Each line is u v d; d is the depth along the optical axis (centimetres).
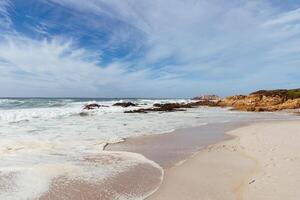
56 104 4516
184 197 610
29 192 638
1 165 843
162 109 3969
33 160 911
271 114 3391
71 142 1242
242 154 991
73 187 676
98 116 2703
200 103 5953
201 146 1185
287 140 1191
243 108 4225
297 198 550
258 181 666
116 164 891
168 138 1396
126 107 4228
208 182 701
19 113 2384
